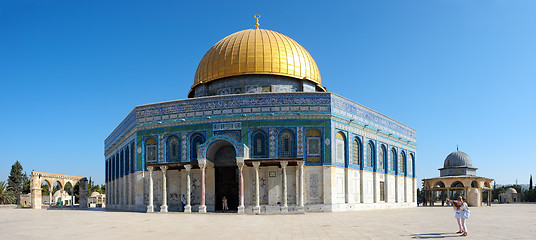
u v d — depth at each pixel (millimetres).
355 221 23875
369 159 40094
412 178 49250
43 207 60875
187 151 36344
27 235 17672
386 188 42312
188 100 37000
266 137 35031
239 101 35781
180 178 36719
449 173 66125
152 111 38250
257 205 32344
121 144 45562
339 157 35844
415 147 50188
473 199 54656
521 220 25328
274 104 35344
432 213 32625
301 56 42469
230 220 25172
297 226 20844
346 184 36125
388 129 43875
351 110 37750
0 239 16406
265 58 40406
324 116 34969
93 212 37188
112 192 50094
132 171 40375
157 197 37000
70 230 19641
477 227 20281
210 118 36031
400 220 24656
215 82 41906
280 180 34438
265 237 16359
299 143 34750
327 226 20734
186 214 31719
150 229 19906
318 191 34219
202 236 16938
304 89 41688
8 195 89688
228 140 33094
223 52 41562
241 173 32500
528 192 96250
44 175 60062
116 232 18672
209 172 35781
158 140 37562
